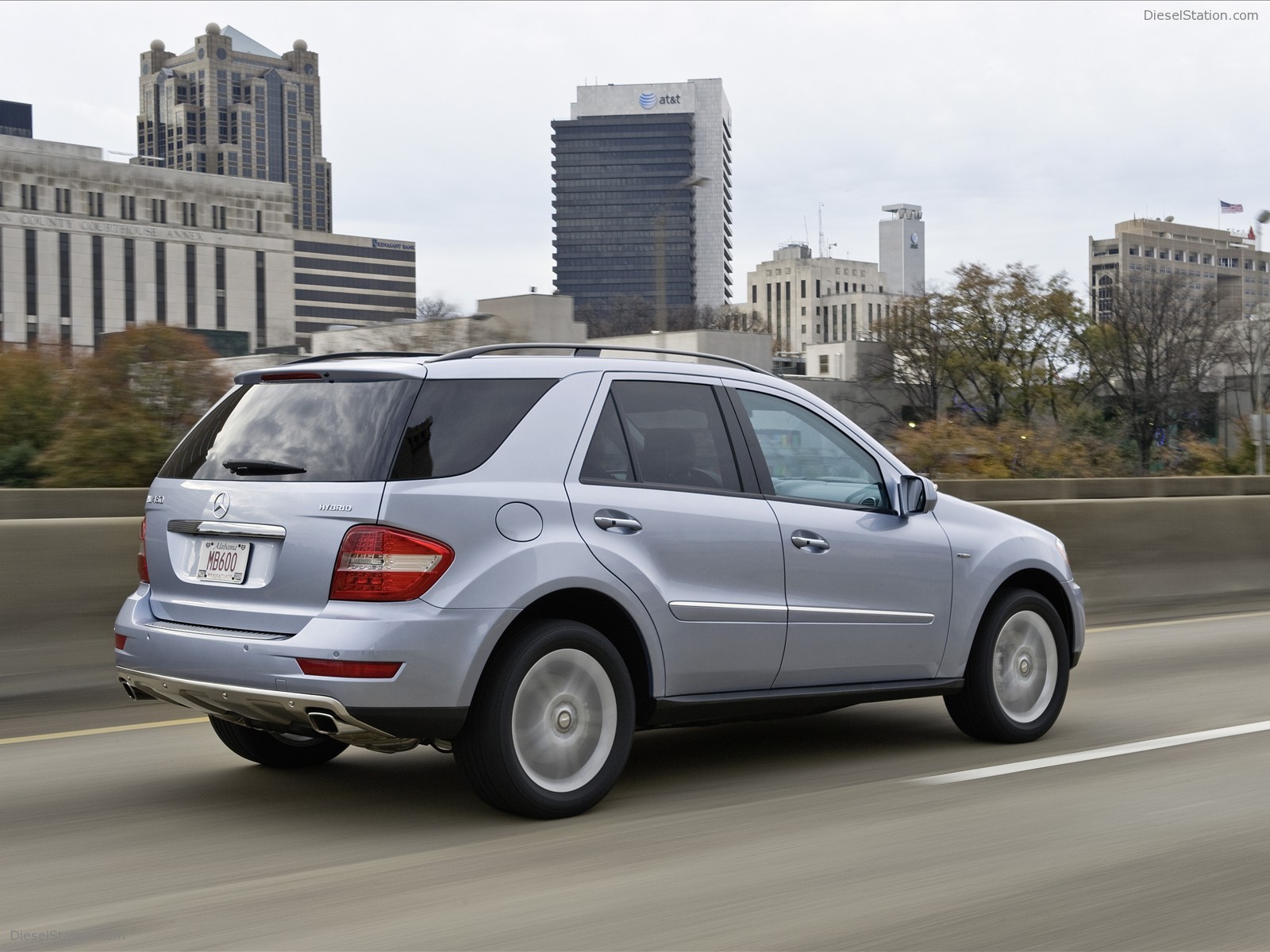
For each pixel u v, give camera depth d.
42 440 34.06
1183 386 76.75
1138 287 78.44
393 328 44.78
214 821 5.38
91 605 8.49
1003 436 54.34
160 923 4.14
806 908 4.28
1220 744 6.93
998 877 4.62
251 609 5.14
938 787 5.96
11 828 5.29
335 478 5.08
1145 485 32.78
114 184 150.25
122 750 6.78
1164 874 4.66
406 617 4.92
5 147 149.12
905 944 3.96
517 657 5.15
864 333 97.06
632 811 5.52
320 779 6.11
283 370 5.46
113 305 150.00
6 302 144.12
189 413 34.31
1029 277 80.50
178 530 5.44
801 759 6.56
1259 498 15.66
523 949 3.92
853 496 6.42
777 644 5.95
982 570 6.74
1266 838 5.14
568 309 68.50
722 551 5.79
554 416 5.46
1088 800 5.71
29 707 8.00
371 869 4.70
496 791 5.18
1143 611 13.92
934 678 6.63
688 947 3.93
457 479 5.13
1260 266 67.00
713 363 6.23
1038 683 7.02
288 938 4.01
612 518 5.48
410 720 4.94
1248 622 12.81
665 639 5.59
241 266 157.25
